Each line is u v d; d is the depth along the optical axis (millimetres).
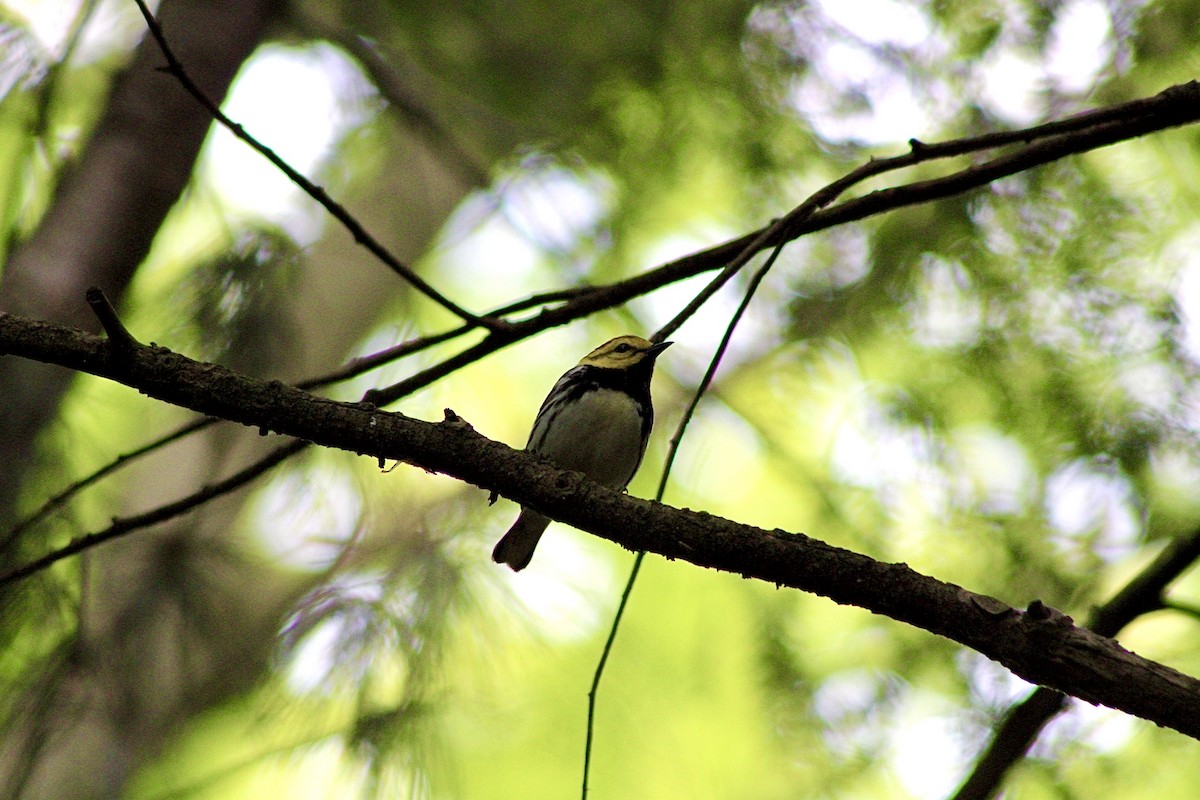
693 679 12789
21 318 6195
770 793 11000
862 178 6520
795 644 11250
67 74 10938
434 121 12602
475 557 10656
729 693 12758
